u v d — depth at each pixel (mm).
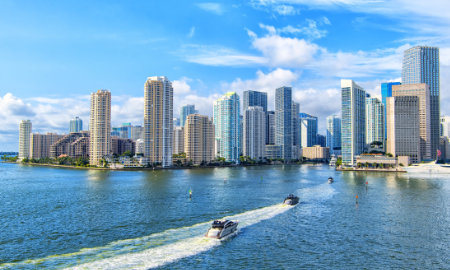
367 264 73438
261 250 80875
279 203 145750
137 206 138250
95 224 106125
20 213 124125
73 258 73688
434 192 184500
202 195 171375
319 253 79625
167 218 114562
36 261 72125
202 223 106688
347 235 94438
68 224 106375
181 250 79438
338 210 129250
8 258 75250
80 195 171375
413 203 146375
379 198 161250
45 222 109375
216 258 75000
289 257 76750
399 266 72562
